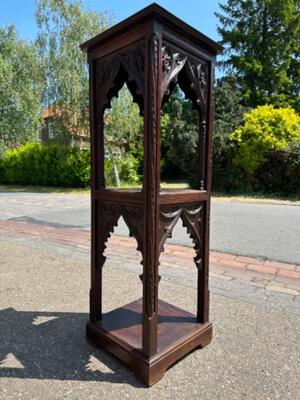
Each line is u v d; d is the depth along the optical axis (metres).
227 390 1.36
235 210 6.91
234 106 12.34
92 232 1.76
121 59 1.46
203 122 1.64
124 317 1.85
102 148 1.70
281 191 9.34
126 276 2.79
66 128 12.13
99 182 1.71
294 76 17.67
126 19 1.34
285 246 3.82
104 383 1.41
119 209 1.56
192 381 1.42
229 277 2.76
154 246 1.40
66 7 11.18
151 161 1.34
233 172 10.13
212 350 1.67
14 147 16.38
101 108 1.65
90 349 1.69
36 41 11.75
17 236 4.39
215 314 2.07
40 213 6.55
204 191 1.66
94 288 1.78
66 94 11.47
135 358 1.44
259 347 1.69
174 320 1.80
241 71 17.39
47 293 2.44
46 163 14.30
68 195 10.86
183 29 1.38
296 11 16.78
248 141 9.38
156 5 1.22
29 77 12.86
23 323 1.97
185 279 2.72
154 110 1.31
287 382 1.41
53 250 3.66
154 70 1.28
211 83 1.64
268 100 16.69
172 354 1.50
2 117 14.34
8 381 1.42
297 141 8.96
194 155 11.24
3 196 10.51
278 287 2.53
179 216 1.53
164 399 1.30
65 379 1.43
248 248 3.73
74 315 2.08
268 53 17.05
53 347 1.70
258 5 17.25
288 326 1.91
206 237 1.71
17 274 2.86
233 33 17.72
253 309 2.14
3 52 13.47
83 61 11.38
